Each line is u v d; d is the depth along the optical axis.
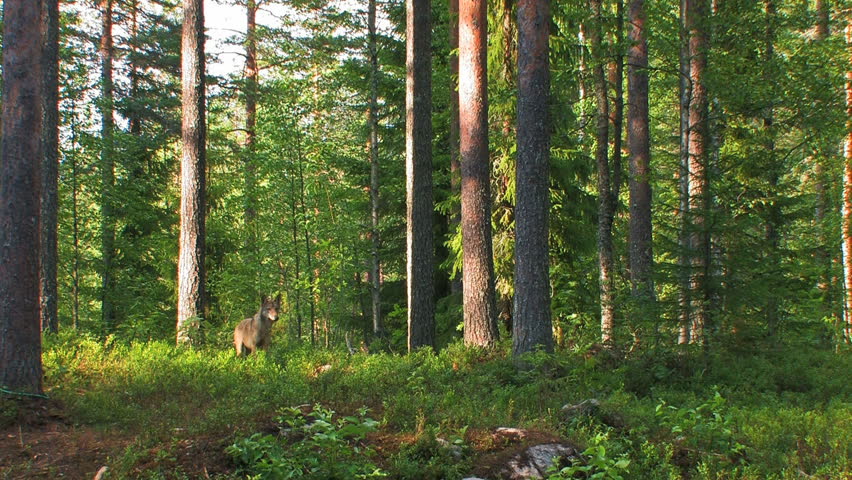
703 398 9.81
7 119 8.16
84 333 14.41
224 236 23.09
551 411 7.96
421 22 14.32
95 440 7.16
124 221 21.33
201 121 14.16
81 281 20.20
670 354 11.15
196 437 6.49
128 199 20.05
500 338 13.23
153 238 21.39
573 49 14.95
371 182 19.67
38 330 8.27
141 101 23.12
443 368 10.97
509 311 16.58
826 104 13.36
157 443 6.50
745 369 10.96
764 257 11.55
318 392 8.59
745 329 11.12
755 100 13.60
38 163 8.37
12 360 8.00
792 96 13.37
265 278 20.25
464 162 13.18
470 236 13.08
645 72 14.56
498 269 16.47
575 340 14.90
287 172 19.14
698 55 13.91
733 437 7.27
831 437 7.51
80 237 19.03
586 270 17.12
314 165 19.11
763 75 13.62
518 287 11.23
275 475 5.39
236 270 21.97
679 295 11.38
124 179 20.52
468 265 13.09
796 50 14.70
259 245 20.42
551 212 16.72
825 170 17.80
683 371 10.88
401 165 21.62
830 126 13.59
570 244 16.92
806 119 13.52
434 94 20.45
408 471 5.81
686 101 14.32
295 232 19.44
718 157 14.45
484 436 6.69
